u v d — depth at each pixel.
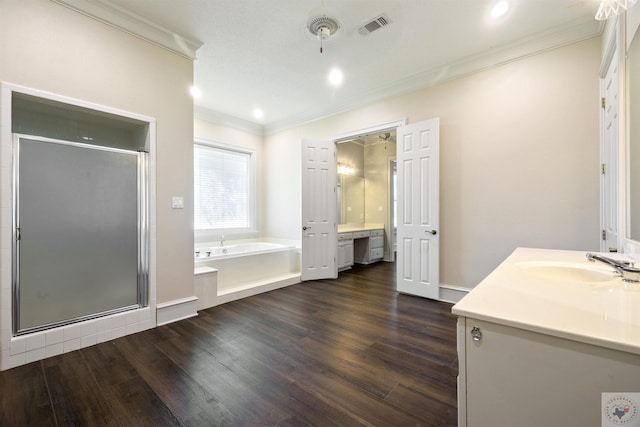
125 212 2.49
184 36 2.71
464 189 3.17
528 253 1.93
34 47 2.03
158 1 2.27
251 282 3.93
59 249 2.16
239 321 2.77
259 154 5.42
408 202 3.58
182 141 2.84
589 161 2.48
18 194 1.99
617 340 0.63
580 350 0.68
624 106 1.80
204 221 4.66
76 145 2.24
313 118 4.73
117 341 2.33
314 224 4.48
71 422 1.43
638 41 1.54
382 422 1.41
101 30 2.33
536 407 0.74
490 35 2.68
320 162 4.54
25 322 2.01
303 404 1.55
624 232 1.78
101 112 2.35
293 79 3.56
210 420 1.44
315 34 2.53
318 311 3.04
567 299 0.92
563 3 2.24
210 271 3.19
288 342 2.31
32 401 1.58
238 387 1.71
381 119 3.92
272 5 2.31
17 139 1.98
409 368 1.91
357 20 2.47
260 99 4.17
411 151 3.54
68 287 2.20
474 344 0.83
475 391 0.83
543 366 0.73
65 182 2.19
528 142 2.78
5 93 1.92
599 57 2.44
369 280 4.48
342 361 2.00
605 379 0.66
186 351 2.16
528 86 2.77
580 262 1.54
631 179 1.67
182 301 2.83
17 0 1.97
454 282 3.27
